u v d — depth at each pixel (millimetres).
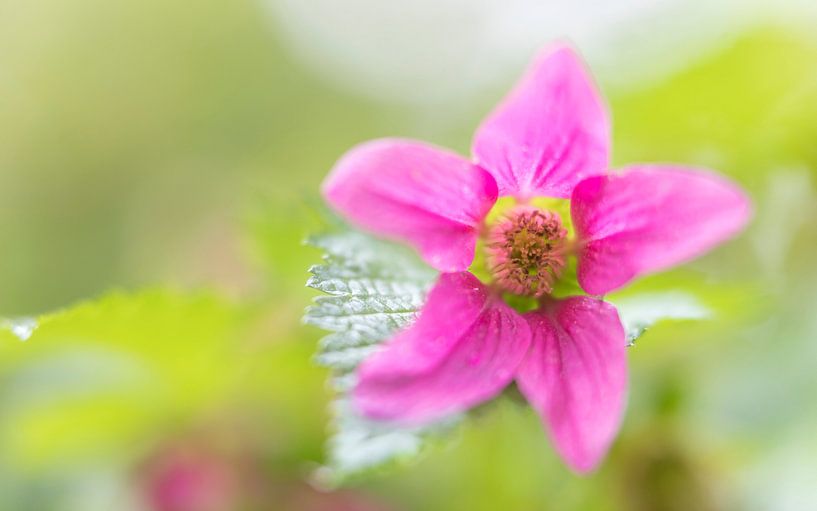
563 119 194
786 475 229
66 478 261
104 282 441
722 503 230
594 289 196
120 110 549
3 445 267
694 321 201
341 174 190
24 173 505
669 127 276
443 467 245
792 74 273
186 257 343
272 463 248
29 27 548
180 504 248
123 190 521
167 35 575
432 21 583
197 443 249
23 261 442
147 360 233
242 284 277
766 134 261
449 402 183
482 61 473
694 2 293
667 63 285
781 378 236
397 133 529
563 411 187
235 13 594
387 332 187
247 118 583
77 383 258
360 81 591
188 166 541
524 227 200
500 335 191
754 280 243
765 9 281
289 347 234
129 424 249
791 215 252
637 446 231
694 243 193
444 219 194
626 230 195
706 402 234
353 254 203
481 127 194
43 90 535
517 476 236
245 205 233
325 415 246
